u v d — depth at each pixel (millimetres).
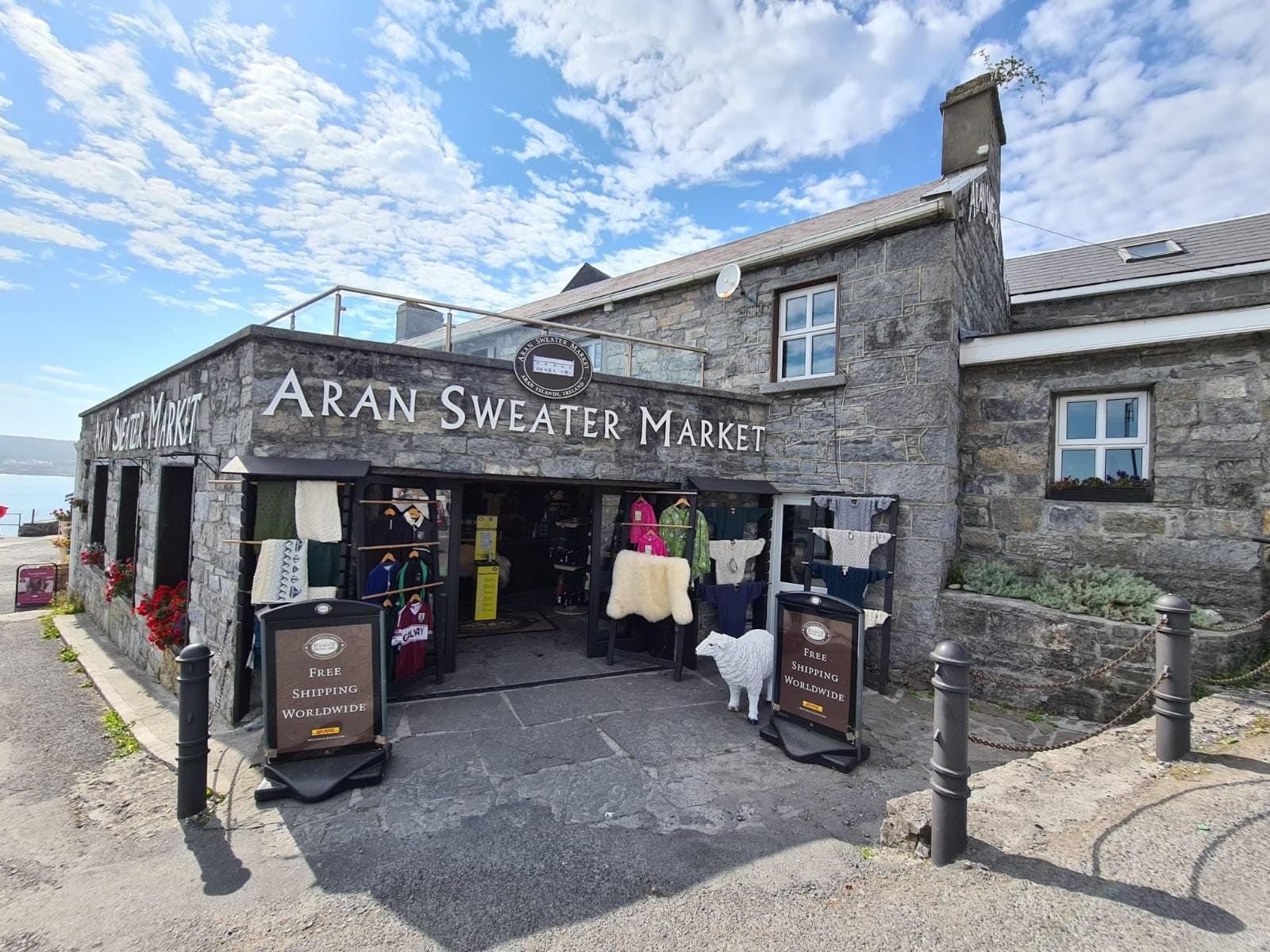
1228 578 5719
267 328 4898
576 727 5207
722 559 7312
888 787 4363
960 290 6965
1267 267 8125
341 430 5270
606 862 3303
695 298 9250
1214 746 3830
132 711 5570
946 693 2936
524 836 3553
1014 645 6059
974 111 8414
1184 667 3723
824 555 7539
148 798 3986
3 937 2664
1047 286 10430
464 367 5887
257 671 4969
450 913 2850
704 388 7562
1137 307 9328
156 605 6547
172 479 7066
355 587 5293
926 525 6637
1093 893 2510
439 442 5730
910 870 2977
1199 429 5906
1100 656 5602
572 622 8930
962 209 6918
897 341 6945
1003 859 2814
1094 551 6375
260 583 4742
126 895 2975
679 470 7363
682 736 5129
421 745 4742
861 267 7285
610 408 6820
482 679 6281
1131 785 3396
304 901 2932
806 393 7754
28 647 8414
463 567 9742
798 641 5148
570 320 11602
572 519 10000
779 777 4473
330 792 3898
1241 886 2461
